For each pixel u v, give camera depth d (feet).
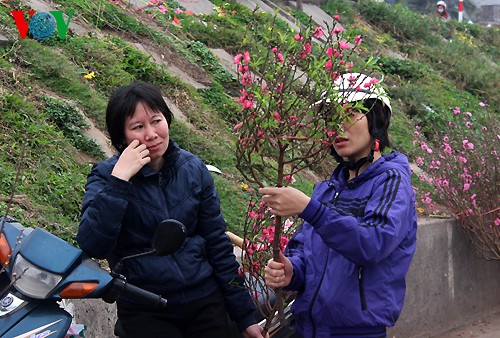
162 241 8.73
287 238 11.53
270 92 9.45
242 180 18.53
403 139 26.13
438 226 18.57
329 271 10.06
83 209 9.72
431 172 20.07
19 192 14.20
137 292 8.84
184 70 23.67
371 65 10.39
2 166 14.69
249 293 10.92
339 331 10.03
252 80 9.75
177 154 10.12
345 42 10.31
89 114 18.40
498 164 19.10
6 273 8.71
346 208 10.13
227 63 26.30
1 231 8.42
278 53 9.74
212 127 20.92
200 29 27.99
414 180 22.25
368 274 9.87
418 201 20.56
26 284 8.30
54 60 19.31
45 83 18.63
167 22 27.04
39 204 14.16
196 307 10.00
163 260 9.75
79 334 9.44
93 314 11.70
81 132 17.51
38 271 8.32
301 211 9.38
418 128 24.35
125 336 10.00
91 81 19.97
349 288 9.86
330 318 9.99
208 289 10.11
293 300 11.68
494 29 56.13
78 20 23.17
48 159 15.65
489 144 19.93
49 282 8.30
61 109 17.62
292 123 9.50
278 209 9.46
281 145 9.58
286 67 9.73
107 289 8.69
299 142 11.10
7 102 16.75
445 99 32.30
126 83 20.57
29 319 8.33
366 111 10.10
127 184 9.32
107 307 11.94
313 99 9.57
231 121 22.33
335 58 9.75
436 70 38.01
